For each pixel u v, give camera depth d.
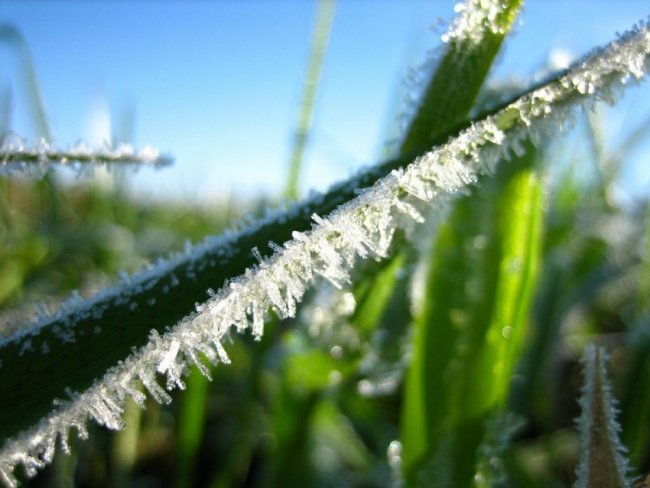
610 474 0.06
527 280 0.08
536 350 0.12
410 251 0.09
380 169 0.06
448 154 0.05
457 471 0.08
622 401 0.11
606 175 0.19
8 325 0.05
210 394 0.16
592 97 0.05
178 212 0.32
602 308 0.21
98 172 0.23
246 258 0.05
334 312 0.10
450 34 0.06
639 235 0.21
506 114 0.05
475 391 0.08
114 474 0.14
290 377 0.11
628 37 0.05
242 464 0.15
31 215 0.25
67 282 0.19
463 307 0.08
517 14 0.06
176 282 0.05
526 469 0.11
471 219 0.08
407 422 0.08
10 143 0.06
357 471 0.14
